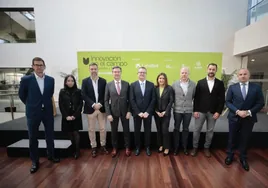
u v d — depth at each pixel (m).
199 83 2.32
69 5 5.22
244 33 4.68
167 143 2.45
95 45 5.39
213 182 1.83
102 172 2.03
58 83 5.57
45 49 5.45
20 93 1.94
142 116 2.27
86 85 2.32
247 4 4.99
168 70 5.33
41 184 1.80
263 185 1.78
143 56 5.30
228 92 2.15
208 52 5.22
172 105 2.42
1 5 5.23
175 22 5.22
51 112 2.14
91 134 2.42
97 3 5.20
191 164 2.21
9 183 1.82
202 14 5.14
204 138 2.68
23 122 3.49
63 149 2.40
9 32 5.52
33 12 5.41
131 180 1.87
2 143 2.89
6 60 5.54
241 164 2.21
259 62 4.69
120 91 2.31
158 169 2.09
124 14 5.23
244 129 2.05
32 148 2.05
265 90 4.56
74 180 1.87
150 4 5.17
